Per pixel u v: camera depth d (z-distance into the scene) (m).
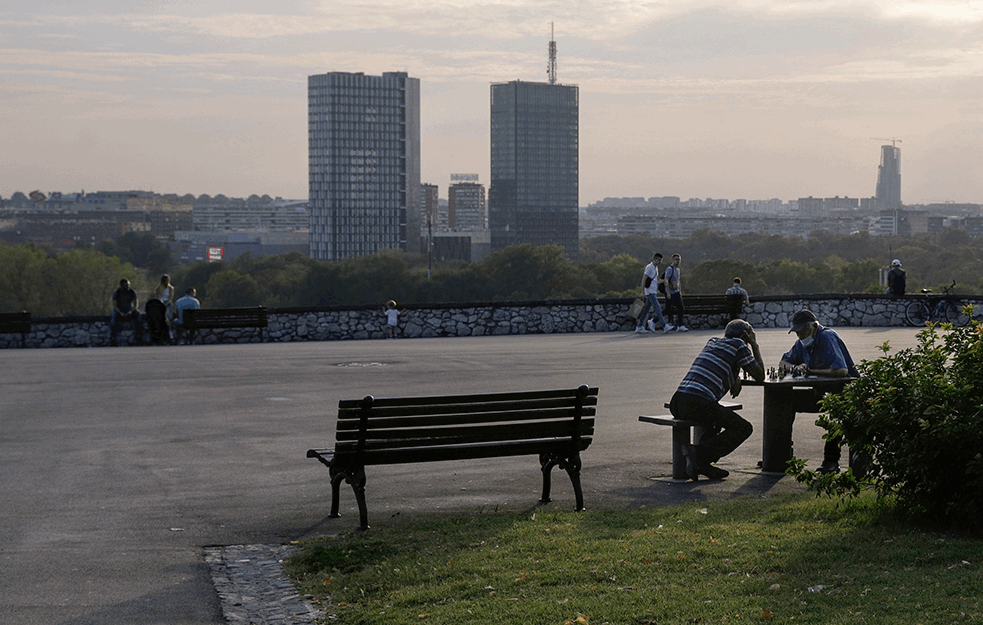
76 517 7.62
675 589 5.41
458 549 6.46
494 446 7.58
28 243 115.06
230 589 5.86
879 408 6.77
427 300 134.50
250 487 8.68
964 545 6.02
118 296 25.62
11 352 23.47
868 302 29.39
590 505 7.91
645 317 26.97
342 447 7.21
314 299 137.12
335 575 6.07
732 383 8.85
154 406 13.74
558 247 134.88
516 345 23.42
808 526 6.73
